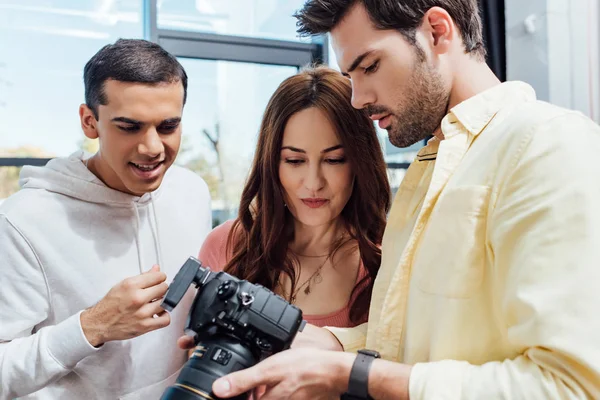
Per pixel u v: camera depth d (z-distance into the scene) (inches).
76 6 108.9
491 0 105.3
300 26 32.2
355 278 42.4
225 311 27.5
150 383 40.5
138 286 33.0
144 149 34.8
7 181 103.2
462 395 24.0
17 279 35.6
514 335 23.9
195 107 120.7
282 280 42.9
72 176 38.5
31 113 105.4
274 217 42.3
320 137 38.7
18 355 33.5
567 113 25.4
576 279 21.9
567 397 21.6
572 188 23.0
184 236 44.2
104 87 33.8
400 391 25.3
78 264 37.7
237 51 120.9
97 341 33.5
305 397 26.9
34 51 105.5
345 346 34.7
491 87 30.7
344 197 40.8
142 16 115.0
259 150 43.1
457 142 29.7
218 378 26.1
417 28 28.8
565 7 97.5
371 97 30.5
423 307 28.8
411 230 33.8
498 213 25.4
